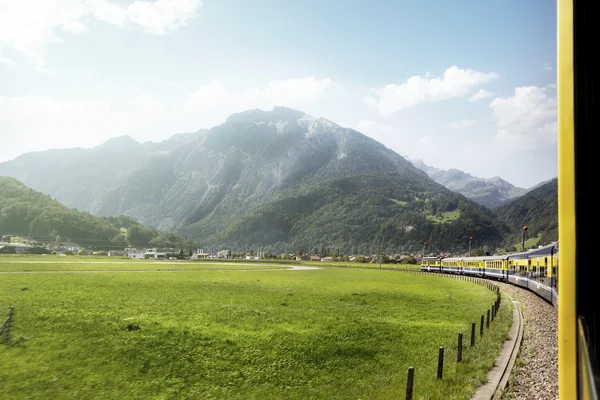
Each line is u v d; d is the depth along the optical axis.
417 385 15.12
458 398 12.85
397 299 45.69
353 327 27.89
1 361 18.80
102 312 31.66
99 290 47.28
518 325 25.77
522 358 17.81
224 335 24.62
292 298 45.06
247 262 181.25
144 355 20.25
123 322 27.59
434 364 18.39
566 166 3.53
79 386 16.05
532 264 42.75
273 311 34.88
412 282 74.75
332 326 28.20
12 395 14.95
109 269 92.31
